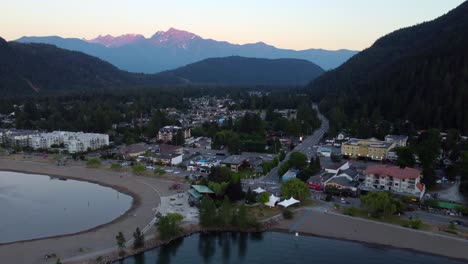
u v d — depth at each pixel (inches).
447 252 5413.4
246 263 5315.0
